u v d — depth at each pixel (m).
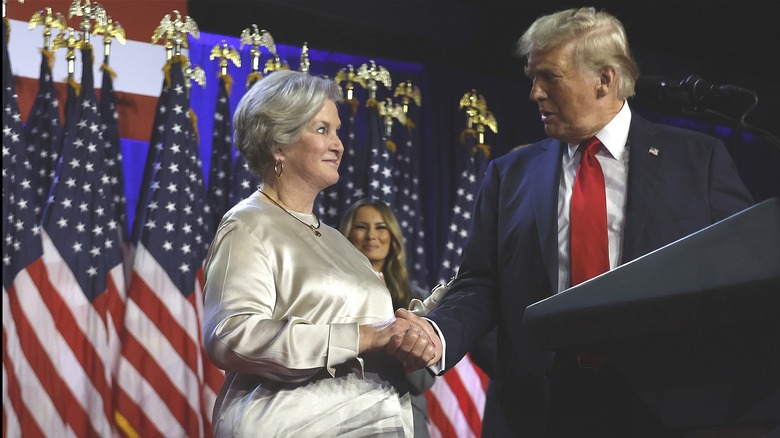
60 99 5.05
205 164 5.61
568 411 1.59
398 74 6.52
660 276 1.11
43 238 4.60
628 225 2.03
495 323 2.23
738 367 1.12
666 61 6.77
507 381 2.11
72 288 4.59
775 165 7.00
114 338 4.68
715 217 2.02
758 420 1.12
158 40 5.27
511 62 6.63
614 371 1.54
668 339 1.13
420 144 6.45
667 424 1.19
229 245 1.92
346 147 5.70
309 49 6.20
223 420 1.91
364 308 2.00
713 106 1.48
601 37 2.08
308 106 2.03
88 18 4.91
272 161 2.06
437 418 5.17
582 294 1.17
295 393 1.87
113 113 5.00
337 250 2.06
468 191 5.98
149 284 4.70
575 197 2.12
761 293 1.04
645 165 2.08
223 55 5.26
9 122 4.64
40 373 4.44
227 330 1.80
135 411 4.56
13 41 4.96
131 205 5.25
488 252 2.29
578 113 2.10
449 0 6.41
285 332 1.79
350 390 1.92
